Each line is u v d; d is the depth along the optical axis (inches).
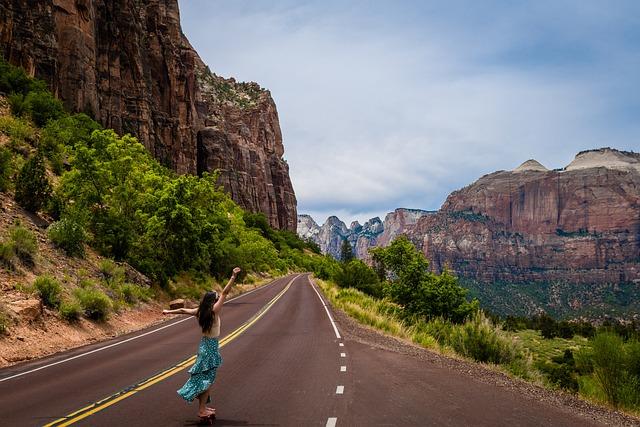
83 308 769.6
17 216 966.4
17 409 324.8
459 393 373.1
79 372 460.1
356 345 646.5
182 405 330.6
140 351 591.2
